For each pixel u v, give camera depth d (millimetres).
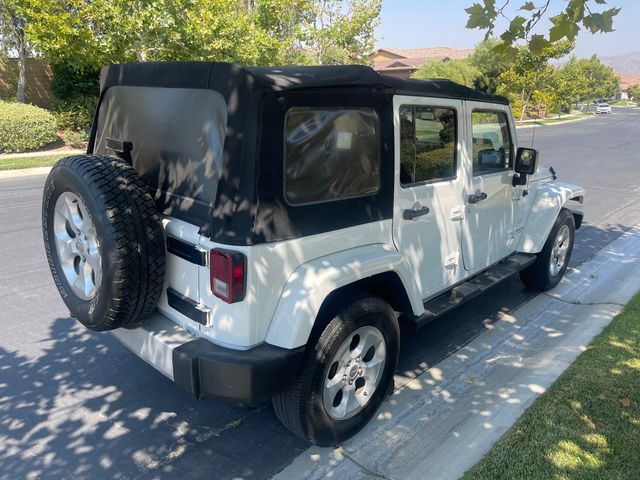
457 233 4098
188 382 2701
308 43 22094
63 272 3193
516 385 3822
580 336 4562
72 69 19062
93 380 3943
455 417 3477
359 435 3305
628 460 2928
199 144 2814
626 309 5027
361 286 3227
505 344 4523
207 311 2744
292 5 20422
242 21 15773
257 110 2561
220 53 15312
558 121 49031
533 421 3283
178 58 14875
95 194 2717
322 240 2938
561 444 3062
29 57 20359
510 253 5070
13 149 17141
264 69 2713
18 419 3459
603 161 17656
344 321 2945
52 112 19469
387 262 3172
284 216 2723
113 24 13430
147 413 3559
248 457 3135
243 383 2625
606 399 3494
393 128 3309
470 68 37875
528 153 4723
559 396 3543
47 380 3924
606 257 6949
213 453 3168
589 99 90250
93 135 3830
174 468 3039
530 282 5574
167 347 2791
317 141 2840
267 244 2662
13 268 6312
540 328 4824
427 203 3676
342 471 3000
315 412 2959
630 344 4277
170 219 2969
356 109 3045
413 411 3557
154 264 2832
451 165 3977
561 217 5465
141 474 2988
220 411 3598
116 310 2799
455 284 4234
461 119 3963
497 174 4555
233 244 2592
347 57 22797
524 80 36344
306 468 3031
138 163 3291
